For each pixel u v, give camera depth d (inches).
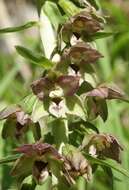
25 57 10.7
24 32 29.1
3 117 11.1
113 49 21.5
